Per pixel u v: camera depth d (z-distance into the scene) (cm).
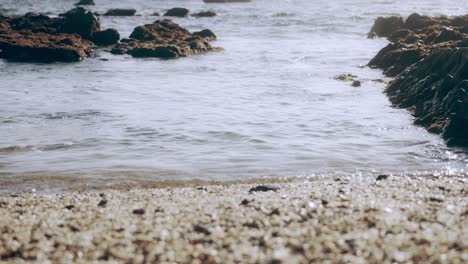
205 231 1043
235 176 1912
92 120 2703
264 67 4506
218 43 5997
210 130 2523
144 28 5841
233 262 849
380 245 902
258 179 1880
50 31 5816
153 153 2183
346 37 6600
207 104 3103
